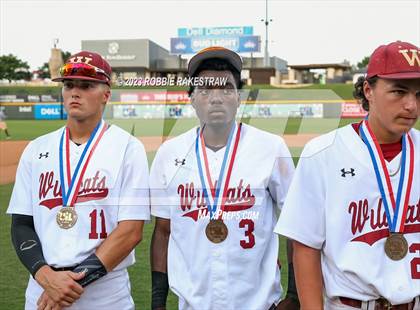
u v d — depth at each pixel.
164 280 2.59
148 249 5.45
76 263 2.43
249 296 2.41
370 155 2.05
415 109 1.91
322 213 2.08
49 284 2.35
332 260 2.04
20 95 21.64
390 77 1.88
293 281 2.43
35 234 2.55
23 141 14.21
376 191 2.03
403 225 2.00
